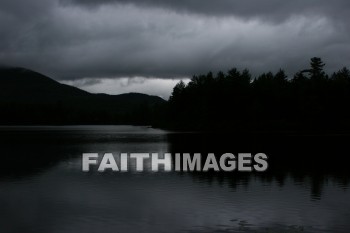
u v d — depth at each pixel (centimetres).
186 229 1962
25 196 2695
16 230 1962
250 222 2073
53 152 5662
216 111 13925
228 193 2786
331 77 15162
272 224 2039
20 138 9369
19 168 4009
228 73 15150
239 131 12650
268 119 13325
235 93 13875
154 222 2083
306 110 12650
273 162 4500
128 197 2655
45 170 3866
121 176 3500
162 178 3400
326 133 10750
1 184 3134
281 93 13550
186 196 2683
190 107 15575
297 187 3002
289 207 2377
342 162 4503
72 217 2178
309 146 6475
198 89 15938
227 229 1961
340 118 12712
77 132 13325
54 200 2575
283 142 7350
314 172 3744
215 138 8750
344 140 7862
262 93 13750
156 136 10012
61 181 3256
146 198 2628
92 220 2123
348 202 2503
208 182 3206
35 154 5397
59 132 13362
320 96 12862
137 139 8662
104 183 3162
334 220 2106
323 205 2427
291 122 12938
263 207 2375
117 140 8350
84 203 2492
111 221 2102
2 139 8938
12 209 2352
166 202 2516
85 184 3127
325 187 3000
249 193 2784
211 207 2380
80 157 5000
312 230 1941
